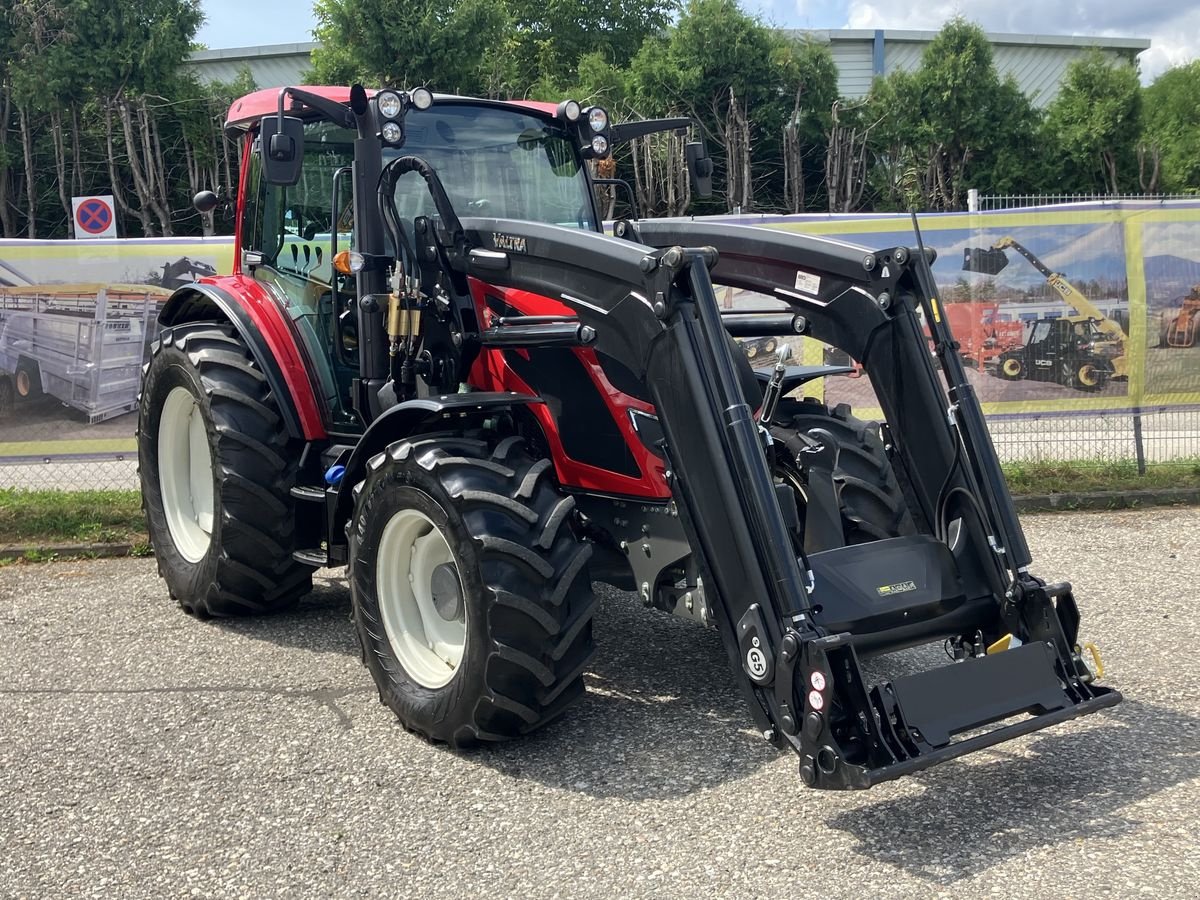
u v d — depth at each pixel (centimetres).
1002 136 2117
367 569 403
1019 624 355
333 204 467
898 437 390
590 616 364
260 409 495
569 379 409
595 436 404
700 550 339
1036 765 351
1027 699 329
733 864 296
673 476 347
